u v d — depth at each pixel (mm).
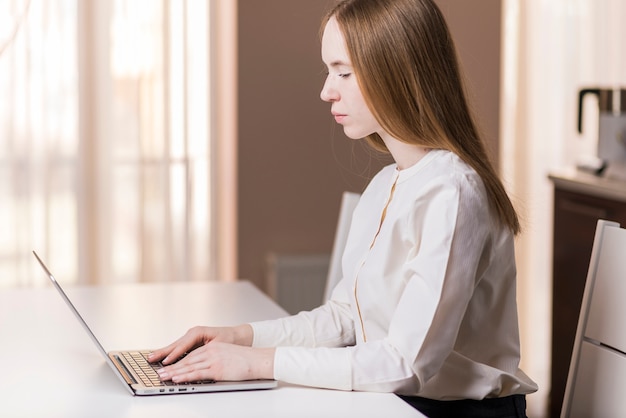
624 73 4336
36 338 1947
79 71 3705
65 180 3752
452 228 1586
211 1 3857
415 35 1646
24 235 3701
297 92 4043
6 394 1541
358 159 4113
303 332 1878
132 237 3861
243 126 4008
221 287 2535
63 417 1416
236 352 1585
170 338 1955
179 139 3865
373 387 1554
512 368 1774
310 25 4020
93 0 3725
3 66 3611
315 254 4066
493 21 4246
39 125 3686
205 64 3885
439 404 1723
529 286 4375
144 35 3787
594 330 1714
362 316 1777
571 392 1755
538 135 4336
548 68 4309
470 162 1688
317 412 1442
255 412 1439
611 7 4309
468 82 1774
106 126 3785
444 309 1567
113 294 2426
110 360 1605
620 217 3281
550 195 4348
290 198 4086
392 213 1715
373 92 1647
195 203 3938
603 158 3578
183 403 1481
